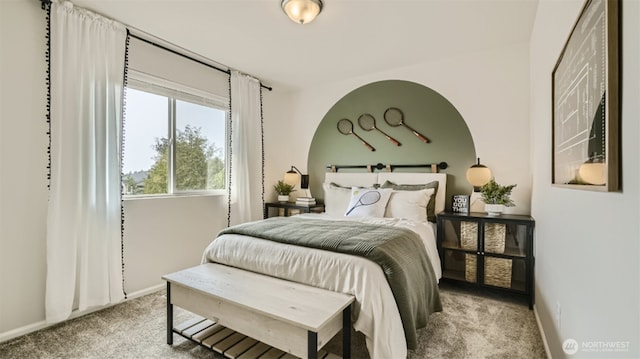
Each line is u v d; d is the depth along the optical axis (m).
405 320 1.58
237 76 3.58
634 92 0.72
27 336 1.97
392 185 3.47
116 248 2.42
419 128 3.47
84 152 2.25
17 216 2.00
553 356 1.63
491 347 1.85
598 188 0.89
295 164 4.39
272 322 1.47
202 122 3.32
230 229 2.33
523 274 2.76
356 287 1.60
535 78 2.47
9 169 1.98
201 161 3.30
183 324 1.94
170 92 2.98
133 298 2.60
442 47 2.99
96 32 2.32
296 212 4.00
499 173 3.02
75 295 2.24
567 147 1.29
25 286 2.03
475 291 2.83
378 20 2.46
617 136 0.80
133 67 2.64
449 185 3.30
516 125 2.94
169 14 2.37
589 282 1.06
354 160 3.92
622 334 0.79
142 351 1.81
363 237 1.93
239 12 2.35
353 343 1.89
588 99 1.00
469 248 2.79
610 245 0.87
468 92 3.18
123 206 2.58
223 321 1.66
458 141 3.25
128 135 2.67
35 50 2.08
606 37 0.82
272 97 4.23
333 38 2.78
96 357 1.75
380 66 3.49
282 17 2.42
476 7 2.28
